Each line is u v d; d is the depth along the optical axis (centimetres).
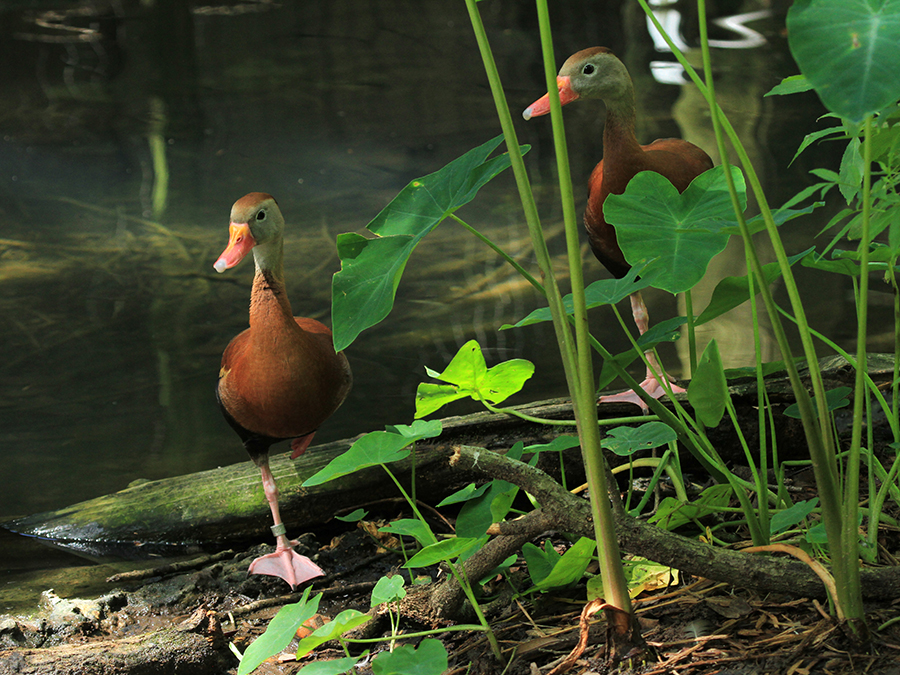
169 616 320
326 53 1310
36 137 1003
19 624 306
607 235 404
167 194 852
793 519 241
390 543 357
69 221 789
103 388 521
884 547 265
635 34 1305
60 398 511
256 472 389
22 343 579
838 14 159
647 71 1132
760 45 1211
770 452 373
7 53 1288
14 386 525
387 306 215
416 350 560
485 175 238
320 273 677
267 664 283
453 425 379
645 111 985
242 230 323
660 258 224
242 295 655
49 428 478
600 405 385
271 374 334
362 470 376
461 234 754
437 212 245
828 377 369
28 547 377
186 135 1012
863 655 207
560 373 520
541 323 593
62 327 602
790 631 227
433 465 375
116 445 460
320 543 373
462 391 266
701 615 244
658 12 1391
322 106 1104
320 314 609
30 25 1419
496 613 279
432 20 1465
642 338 259
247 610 319
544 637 253
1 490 418
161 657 278
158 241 748
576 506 238
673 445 315
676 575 269
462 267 690
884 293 588
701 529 306
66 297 648
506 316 606
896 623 217
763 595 249
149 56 1293
